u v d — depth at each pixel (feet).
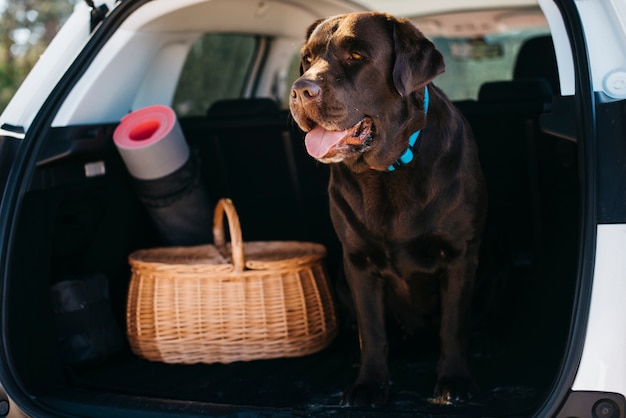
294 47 14.14
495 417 6.54
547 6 6.75
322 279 9.70
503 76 16.48
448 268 8.00
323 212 10.92
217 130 10.71
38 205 8.14
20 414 7.32
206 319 8.95
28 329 7.77
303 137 10.50
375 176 7.58
